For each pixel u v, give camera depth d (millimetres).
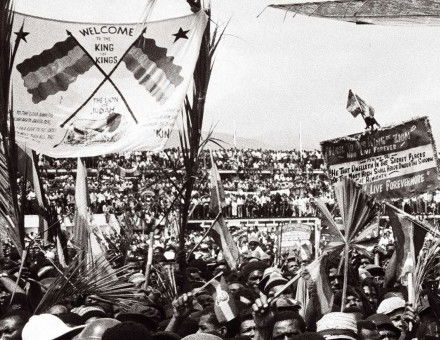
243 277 14055
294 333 7609
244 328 9055
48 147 14609
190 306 8367
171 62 14578
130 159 55250
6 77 13555
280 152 74562
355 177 12242
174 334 7539
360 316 9414
